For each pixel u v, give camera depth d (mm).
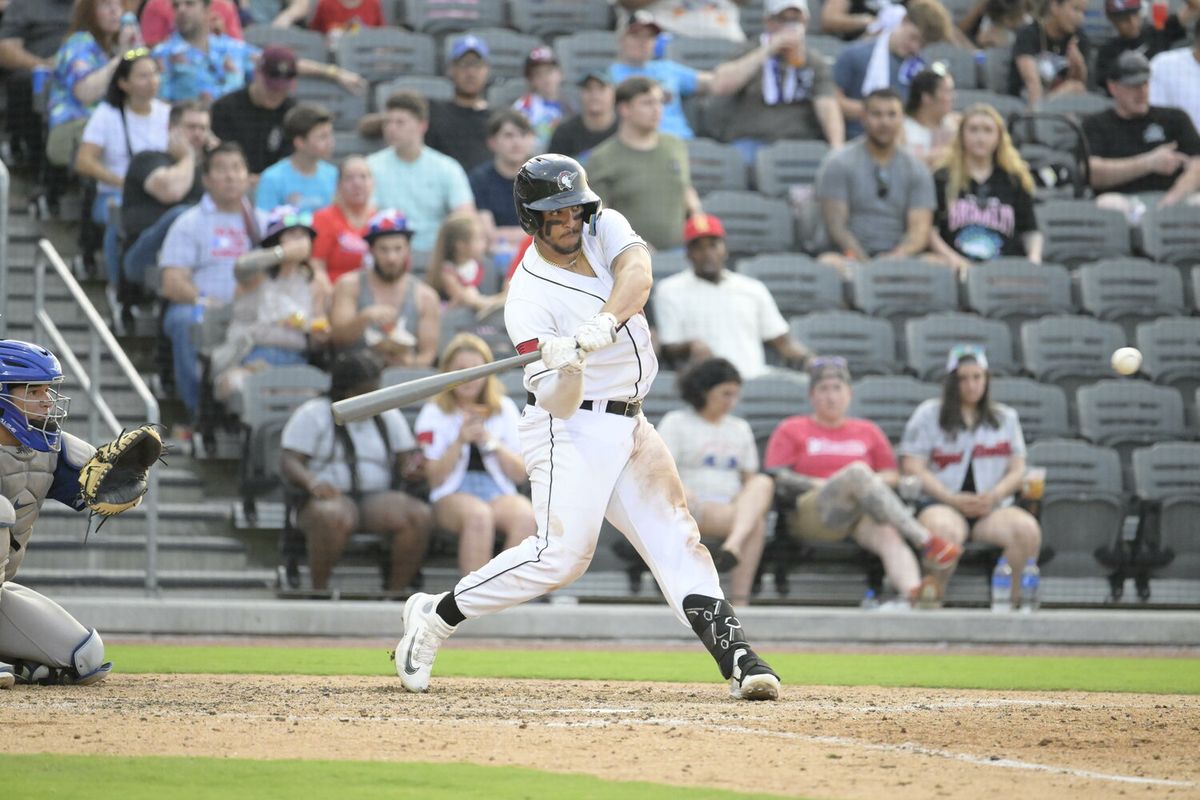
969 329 34812
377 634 27500
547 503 16156
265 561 30688
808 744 12875
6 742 12461
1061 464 31922
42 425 16938
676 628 27844
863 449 30500
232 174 32188
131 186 33250
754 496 29344
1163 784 10930
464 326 32750
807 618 28312
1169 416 34406
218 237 32281
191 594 29516
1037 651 27703
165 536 30438
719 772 11289
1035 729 14211
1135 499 31781
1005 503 30672
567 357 14797
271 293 31359
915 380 33000
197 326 31641
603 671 20828
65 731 13141
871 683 19672
